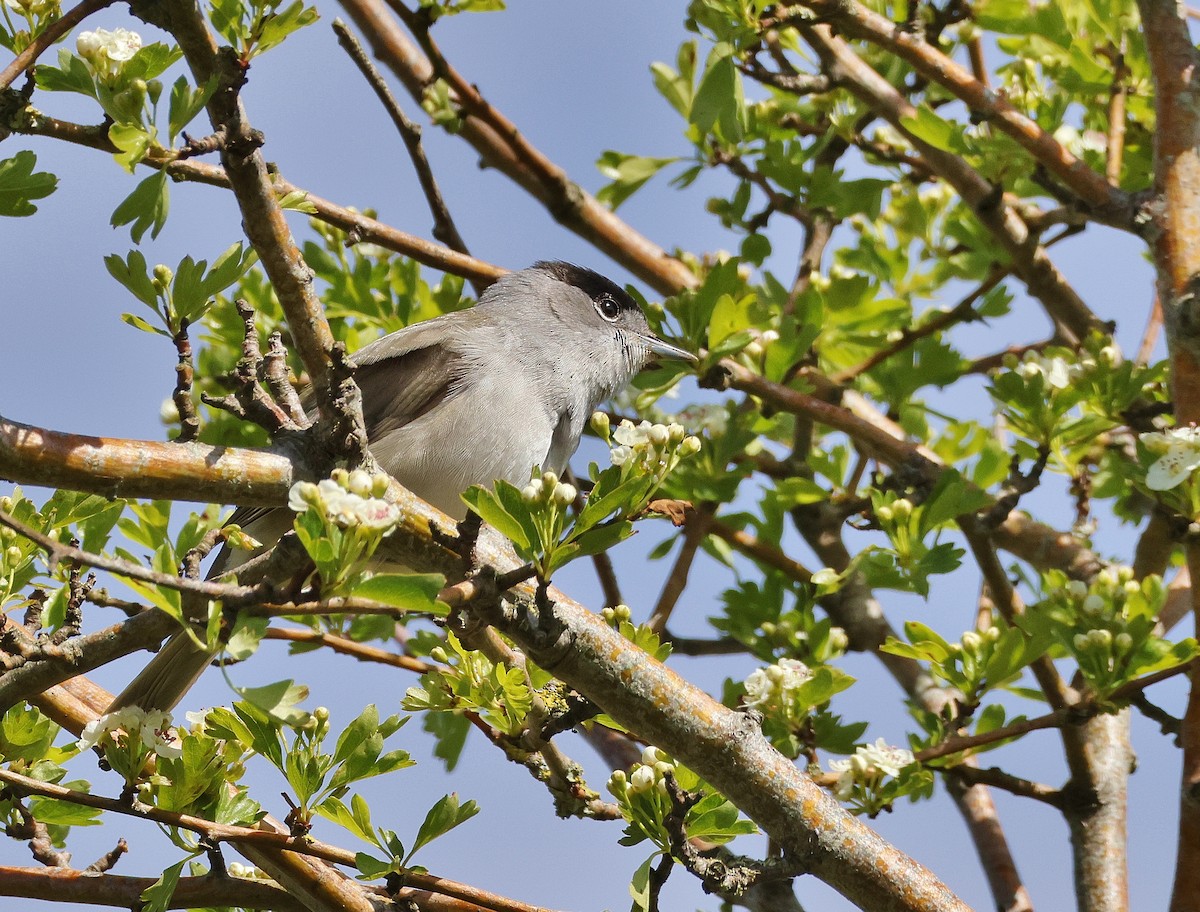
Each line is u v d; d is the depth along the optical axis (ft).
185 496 21.47
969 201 34.63
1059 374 30.01
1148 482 25.58
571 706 25.90
